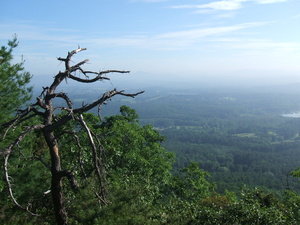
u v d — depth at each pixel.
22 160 7.86
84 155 10.59
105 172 5.37
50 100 5.71
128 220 4.84
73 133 5.60
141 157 17.64
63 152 11.16
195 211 8.61
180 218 7.43
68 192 6.93
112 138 15.74
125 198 5.41
